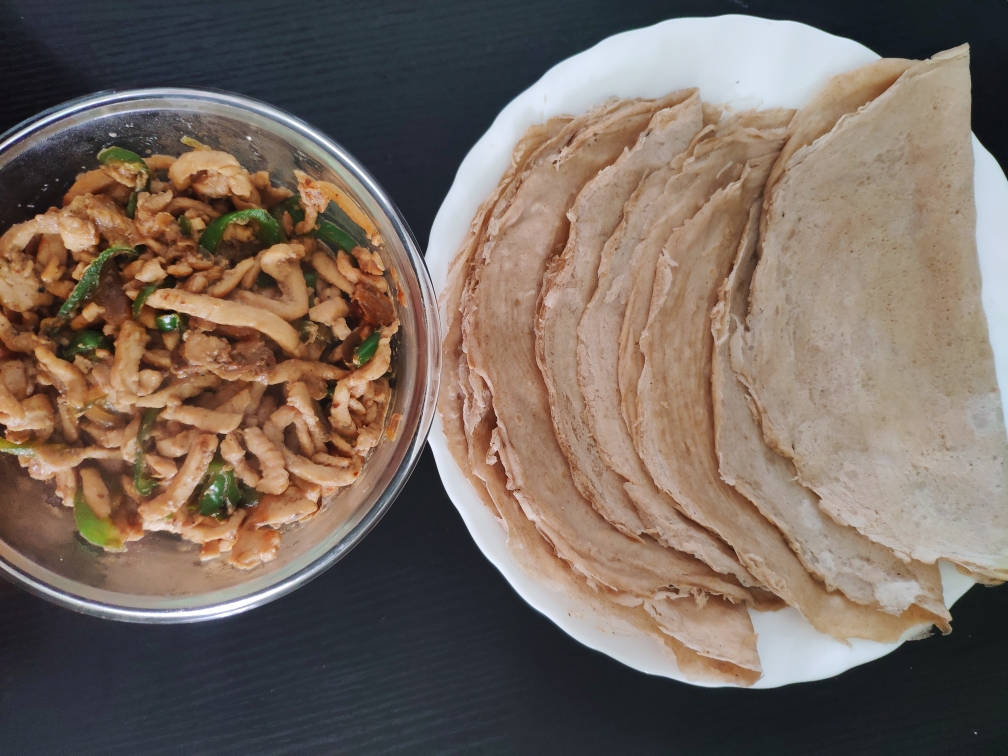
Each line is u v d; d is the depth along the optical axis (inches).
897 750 13.0
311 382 10.2
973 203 11.4
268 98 12.8
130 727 12.7
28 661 12.6
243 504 10.2
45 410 9.7
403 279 10.4
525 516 12.1
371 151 12.9
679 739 13.1
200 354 9.6
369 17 12.9
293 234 10.8
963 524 11.8
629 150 11.7
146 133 10.2
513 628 13.1
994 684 13.0
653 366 11.7
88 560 10.1
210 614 9.9
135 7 12.6
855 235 11.9
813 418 12.1
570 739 13.1
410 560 13.0
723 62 11.5
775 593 11.9
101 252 9.8
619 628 12.1
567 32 12.9
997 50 12.8
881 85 11.5
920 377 11.9
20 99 12.5
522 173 11.9
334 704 13.0
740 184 11.6
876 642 12.1
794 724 13.1
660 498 12.0
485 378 11.6
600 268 11.6
